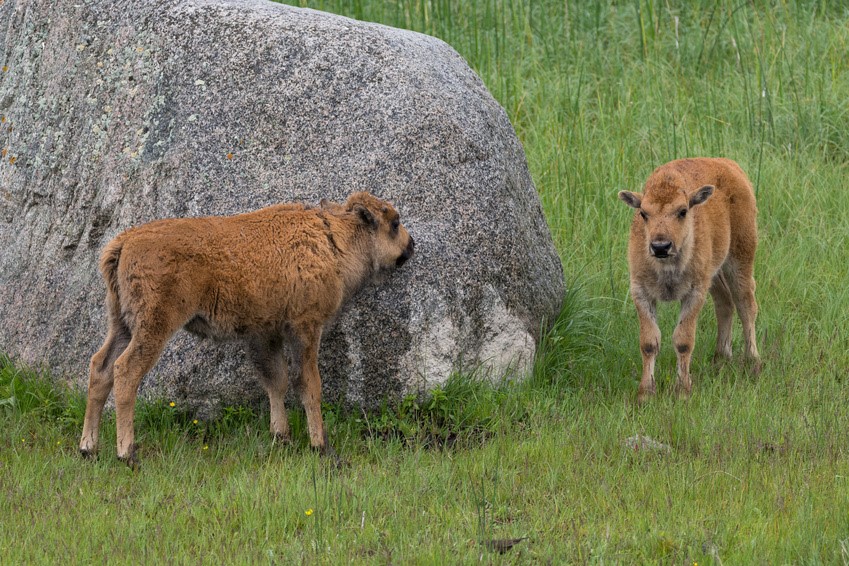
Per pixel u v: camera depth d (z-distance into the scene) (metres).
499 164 29.44
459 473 24.31
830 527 20.72
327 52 28.48
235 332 24.94
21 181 30.55
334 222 25.83
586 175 42.00
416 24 52.38
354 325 27.33
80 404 27.45
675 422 27.12
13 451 25.25
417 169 28.05
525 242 30.00
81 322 28.44
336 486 22.78
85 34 30.11
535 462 24.98
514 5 55.56
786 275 37.19
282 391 26.30
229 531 21.08
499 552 20.27
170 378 26.97
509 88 48.22
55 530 20.94
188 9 29.00
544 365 30.70
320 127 28.09
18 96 31.17
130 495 23.00
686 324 30.16
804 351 32.81
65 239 29.31
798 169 43.94
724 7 55.41
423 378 27.62
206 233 24.20
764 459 24.81
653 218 28.78
